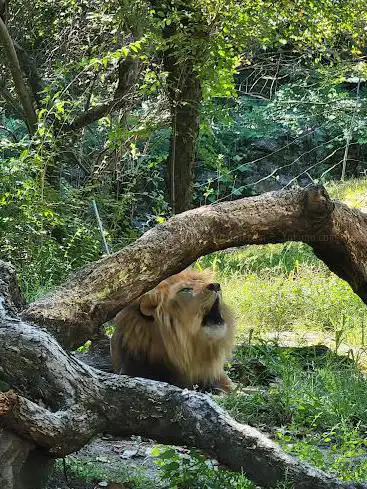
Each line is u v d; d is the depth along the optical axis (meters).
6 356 4.42
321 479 3.95
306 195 5.66
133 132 13.49
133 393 4.40
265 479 4.04
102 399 4.40
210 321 6.42
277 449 4.05
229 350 6.61
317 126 22.95
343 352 8.82
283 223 5.66
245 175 23.67
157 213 14.62
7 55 13.48
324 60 20.59
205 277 6.60
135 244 5.25
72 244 11.38
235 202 5.61
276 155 24.00
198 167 23.08
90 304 5.00
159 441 4.43
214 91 13.97
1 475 4.06
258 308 10.48
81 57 14.80
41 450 4.23
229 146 23.44
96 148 16.44
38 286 9.70
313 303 10.67
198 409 4.25
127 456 5.49
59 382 4.38
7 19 14.39
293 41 15.55
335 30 14.67
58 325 4.87
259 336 9.17
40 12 15.65
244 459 4.08
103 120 15.66
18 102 16.20
